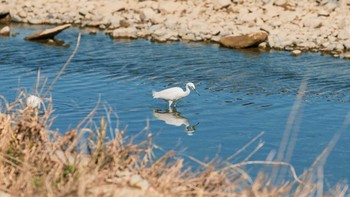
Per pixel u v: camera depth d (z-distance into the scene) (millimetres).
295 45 29828
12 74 24562
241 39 29781
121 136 7867
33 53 28312
